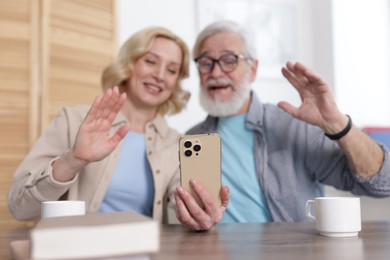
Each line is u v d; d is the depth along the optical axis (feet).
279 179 4.66
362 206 7.64
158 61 4.82
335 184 4.66
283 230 2.88
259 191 4.70
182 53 5.11
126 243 1.38
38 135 6.83
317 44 9.15
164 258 1.89
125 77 4.81
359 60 8.93
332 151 4.58
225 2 8.72
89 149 3.24
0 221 6.55
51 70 6.95
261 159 4.72
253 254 1.98
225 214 4.70
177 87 5.28
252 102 5.01
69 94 7.16
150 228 1.40
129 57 4.78
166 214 4.56
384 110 9.04
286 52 9.08
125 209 4.44
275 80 8.96
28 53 6.81
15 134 6.70
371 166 4.07
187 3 8.49
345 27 8.88
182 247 2.19
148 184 4.51
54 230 1.35
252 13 8.91
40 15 6.88
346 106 8.77
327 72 8.90
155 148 4.60
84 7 7.32
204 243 2.33
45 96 6.85
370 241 2.36
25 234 2.89
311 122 4.02
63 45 7.07
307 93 4.04
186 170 2.91
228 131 5.01
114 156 4.37
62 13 7.07
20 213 3.70
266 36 8.98
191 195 2.89
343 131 3.94
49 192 3.36
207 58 5.07
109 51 7.65
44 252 1.34
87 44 7.36
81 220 1.59
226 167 4.84
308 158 4.71
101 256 1.37
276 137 4.81
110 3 7.68
